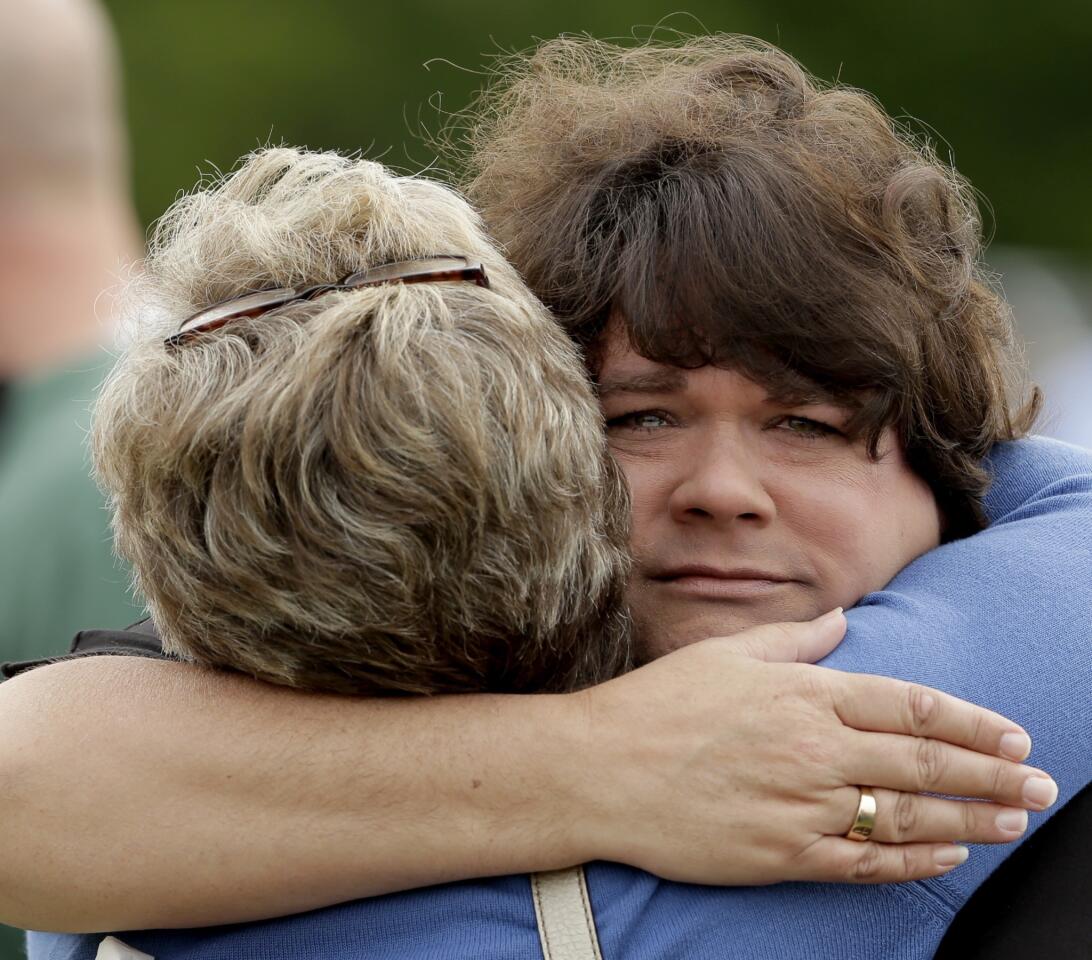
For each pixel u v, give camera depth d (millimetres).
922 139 7789
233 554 4742
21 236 8781
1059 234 35844
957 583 5648
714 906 4957
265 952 5074
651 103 6152
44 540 8016
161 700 5250
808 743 4828
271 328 4875
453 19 33875
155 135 33656
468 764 4977
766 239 5473
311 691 5184
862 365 5527
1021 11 35000
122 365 5211
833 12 34750
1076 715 5316
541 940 4930
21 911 5078
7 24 8820
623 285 5535
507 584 4840
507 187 6414
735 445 5602
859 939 4957
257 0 34031
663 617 5742
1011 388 6957
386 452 4594
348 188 5359
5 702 5367
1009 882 5301
